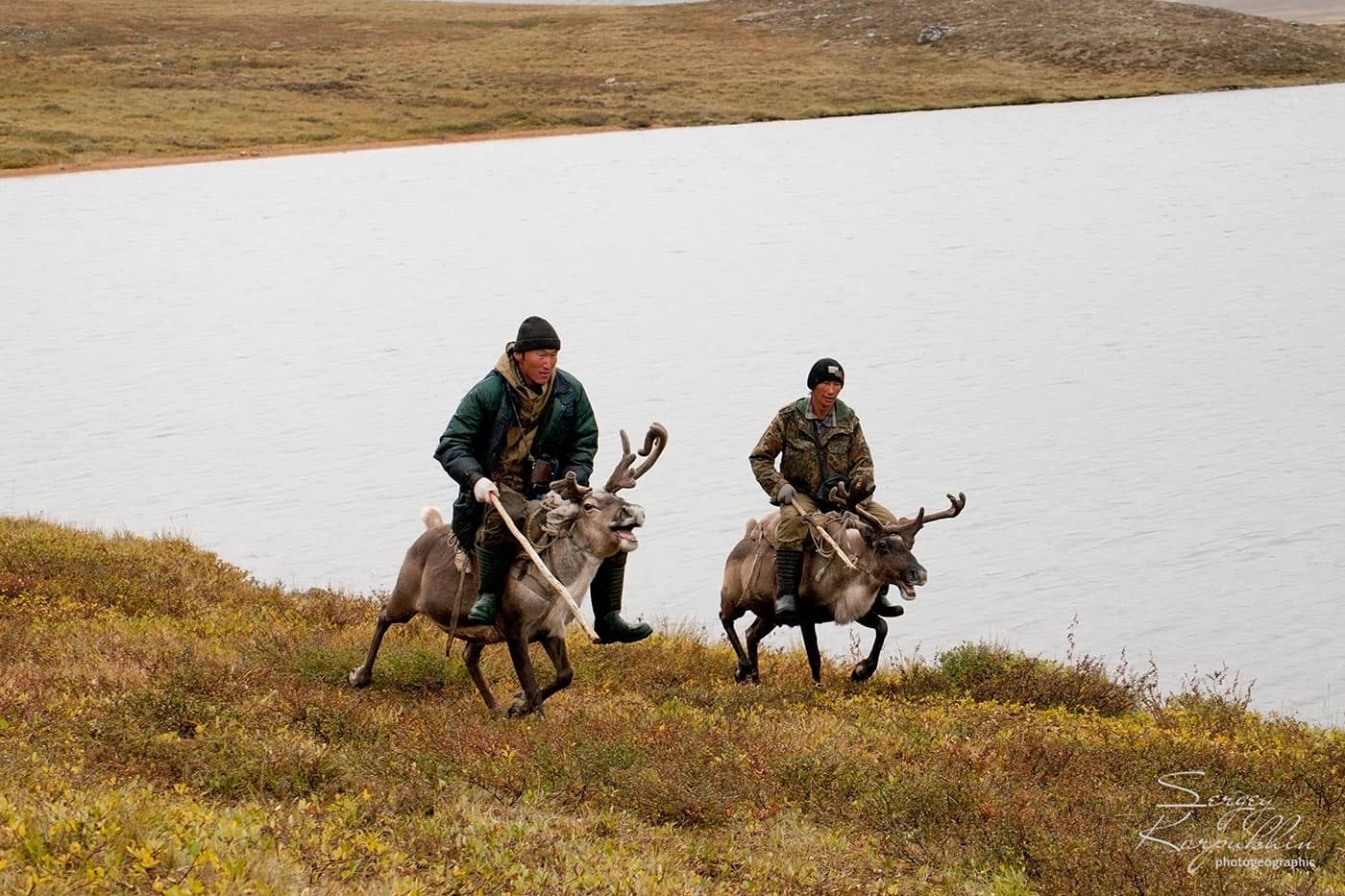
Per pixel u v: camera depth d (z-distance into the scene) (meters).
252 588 14.53
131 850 5.40
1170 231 45.81
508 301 36.75
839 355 28.83
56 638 11.02
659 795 7.93
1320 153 66.06
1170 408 23.91
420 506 19.14
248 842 5.91
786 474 11.87
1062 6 122.44
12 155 72.62
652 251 45.41
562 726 9.16
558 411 9.20
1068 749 9.45
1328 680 13.05
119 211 57.34
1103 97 100.25
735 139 81.94
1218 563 16.52
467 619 9.51
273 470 21.03
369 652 10.56
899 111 94.88
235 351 30.78
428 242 48.47
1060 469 20.47
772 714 10.31
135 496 19.66
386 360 29.41
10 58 98.62
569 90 98.44
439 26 126.38
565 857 6.58
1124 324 31.55
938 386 25.97
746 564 12.17
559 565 9.19
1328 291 34.53
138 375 28.44
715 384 26.30
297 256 45.78
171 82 94.81
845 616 11.68
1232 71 107.50
